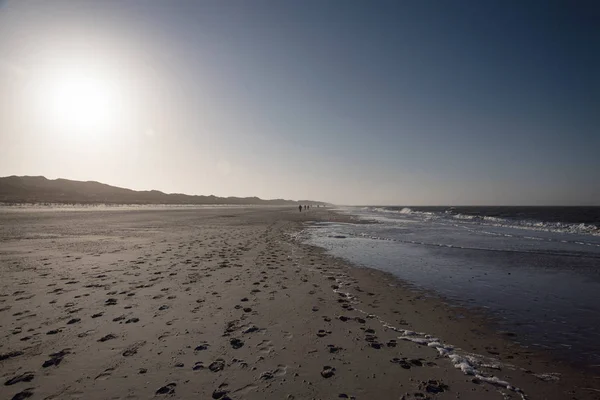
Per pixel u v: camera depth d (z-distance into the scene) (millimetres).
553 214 50312
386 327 4648
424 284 7344
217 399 2764
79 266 8203
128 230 18719
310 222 29719
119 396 2773
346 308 5426
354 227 24156
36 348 3607
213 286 6477
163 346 3750
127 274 7363
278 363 3434
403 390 2986
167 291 6039
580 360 3789
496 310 5566
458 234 19016
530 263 9930
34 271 7570
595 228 22031
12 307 4992
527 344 4223
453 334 4508
